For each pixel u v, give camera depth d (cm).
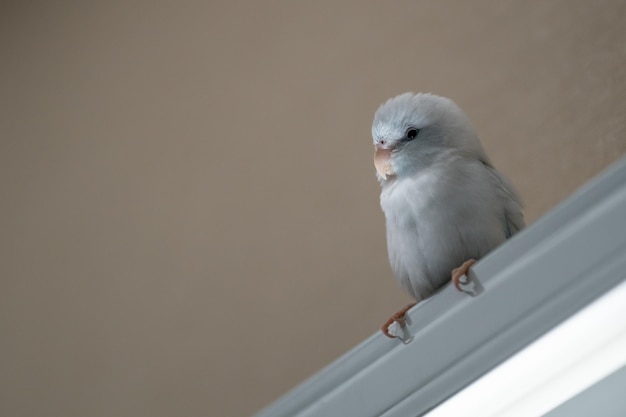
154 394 303
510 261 161
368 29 342
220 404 290
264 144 339
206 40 382
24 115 403
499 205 201
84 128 386
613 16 292
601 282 148
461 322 164
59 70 409
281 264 308
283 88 348
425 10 332
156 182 353
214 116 358
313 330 288
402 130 210
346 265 295
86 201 364
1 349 340
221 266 319
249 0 382
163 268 330
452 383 161
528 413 163
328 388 177
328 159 321
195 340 308
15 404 324
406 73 321
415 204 198
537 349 153
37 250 361
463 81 307
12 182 386
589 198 156
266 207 323
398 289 281
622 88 278
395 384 169
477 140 214
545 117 286
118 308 330
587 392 159
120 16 412
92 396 313
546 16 305
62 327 336
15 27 434
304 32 357
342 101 330
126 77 391
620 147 269
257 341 296
